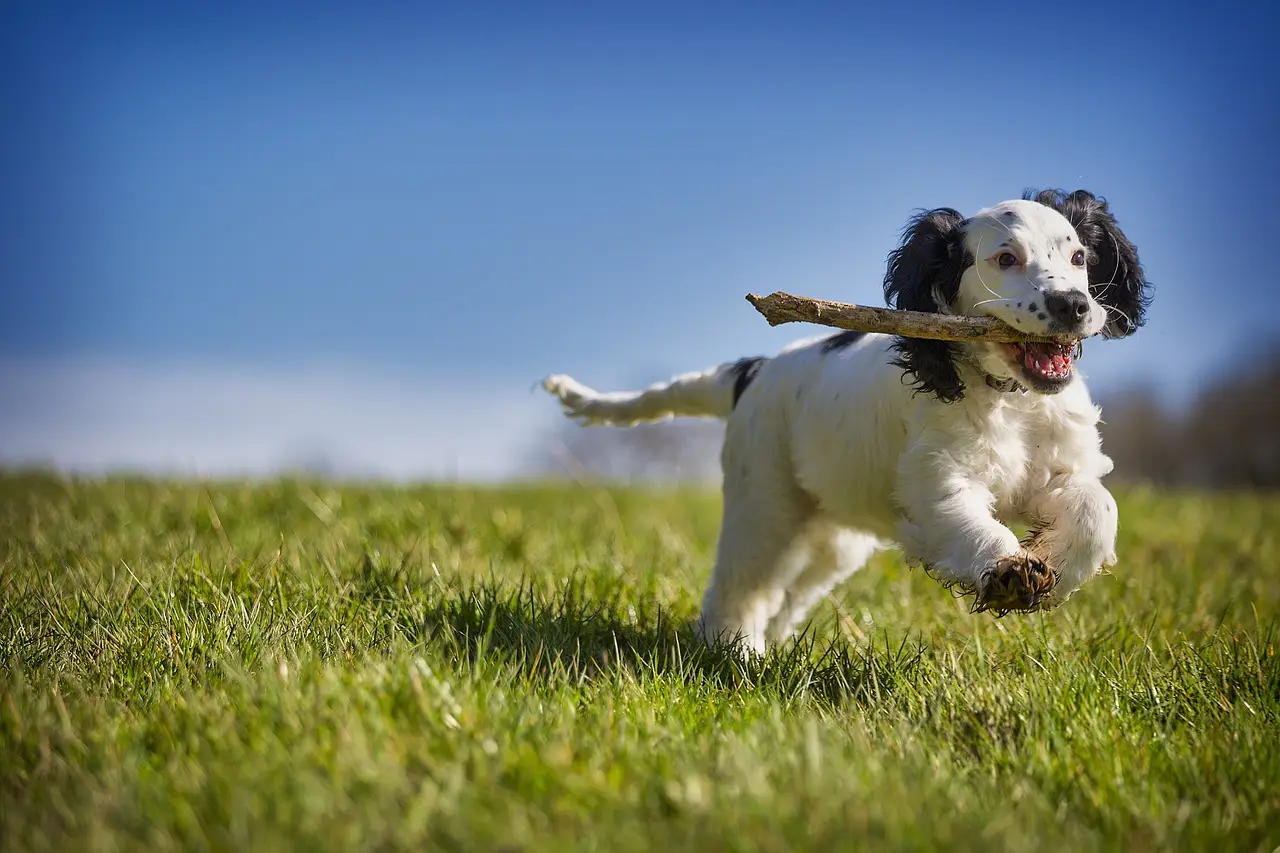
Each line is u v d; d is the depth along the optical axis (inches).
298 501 281.4
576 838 90.8
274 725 108.8
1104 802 103.0
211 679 129.5
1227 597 202.7
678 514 350.9
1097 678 138.6
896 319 146.2
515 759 102.2
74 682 128.8
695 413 211.6
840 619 186.1
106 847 86.7
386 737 105.7
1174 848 94.7
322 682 117.0
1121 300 169.6
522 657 141.0
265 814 92.7
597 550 232.7
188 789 96.5
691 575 219.0
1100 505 154.4
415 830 88.7
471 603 162.4
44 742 107.0
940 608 191.5
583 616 165.2
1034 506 161.9
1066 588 154.3
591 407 218.7
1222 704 132.3
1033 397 157.5
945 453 156.3
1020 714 122.6
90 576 177.9
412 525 247.9
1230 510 334.6
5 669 133.9
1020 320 146.1
